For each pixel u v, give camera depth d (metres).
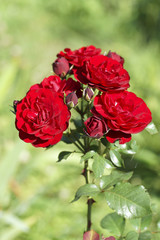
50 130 0.63
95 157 0.66
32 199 1.18
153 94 1.50
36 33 2.65
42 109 0.63
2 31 2.46
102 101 0.64
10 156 1.14
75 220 1.16
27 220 1.12
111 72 0.66
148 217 0.73
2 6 2.81
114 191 0.65
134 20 2.62
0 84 1.43
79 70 0.69
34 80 1.84
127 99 0.64
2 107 1.57
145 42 2.44
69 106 0.66
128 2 2.87
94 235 0.66
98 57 0.67
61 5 3.02
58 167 1.36
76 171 1.34
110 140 0.64
